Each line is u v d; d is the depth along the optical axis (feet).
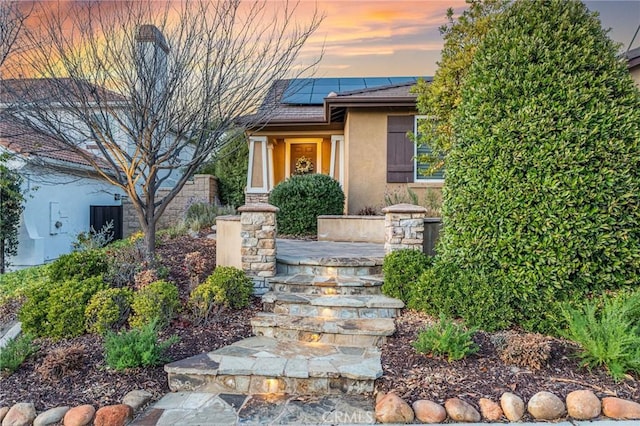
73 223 38.40
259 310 17.49
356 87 47.09
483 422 10.34
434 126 26.30
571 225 13.80
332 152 40.37
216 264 21.44
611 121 13.79
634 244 13.98
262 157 40.55
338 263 19.40
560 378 11.70
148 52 18.37
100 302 14.93
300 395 12.01
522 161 14.35
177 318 16.10
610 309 12.44
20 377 12.16
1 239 28.30
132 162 19.76
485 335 14.29
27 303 15.42
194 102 18.90
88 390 11.57
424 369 12.34
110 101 18.58
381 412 10.63
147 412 11.02
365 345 14.47
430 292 15.81
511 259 14.78
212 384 12.39
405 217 19.65
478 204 15.20
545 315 14.35
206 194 41.47
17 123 18.51
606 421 10.26
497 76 15.19
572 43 14.66
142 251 21.63
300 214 31.42
